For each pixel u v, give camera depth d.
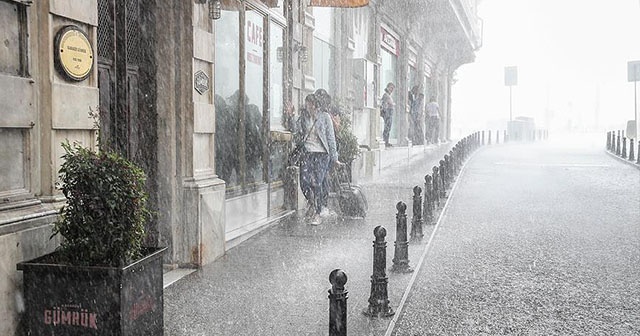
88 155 4.87
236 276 7.42
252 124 10.70
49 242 5.33
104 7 6.84
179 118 7.83
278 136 11.47
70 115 5.62
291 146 12.36
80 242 4.72
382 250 6.19
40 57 5.39
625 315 6.35
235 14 9.84
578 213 12.92
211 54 8.38
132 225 4.82
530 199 15.08
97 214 4.72
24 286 4.79
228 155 9.64
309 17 13.77
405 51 26.55
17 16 5.23
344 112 15.88
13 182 5.20
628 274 7.94
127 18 7.31
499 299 6.83
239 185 10.05
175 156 7.80
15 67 5.22
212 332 5.53
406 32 26.25
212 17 8.38
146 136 7.72
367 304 6.42
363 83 18.39
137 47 7.59
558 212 13.05
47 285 4.73
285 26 12.25
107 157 4.86
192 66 7.88
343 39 17.66
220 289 6.87
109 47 6.95
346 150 12.68
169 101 7.72
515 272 8.00
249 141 10.56
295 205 12.33
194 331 5.55
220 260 8.23
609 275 7.89
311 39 13.95
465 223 11.70
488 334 5.76
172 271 7.69
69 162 4.80
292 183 12.29
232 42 9.76
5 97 5.01
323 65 16.23
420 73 31.25
